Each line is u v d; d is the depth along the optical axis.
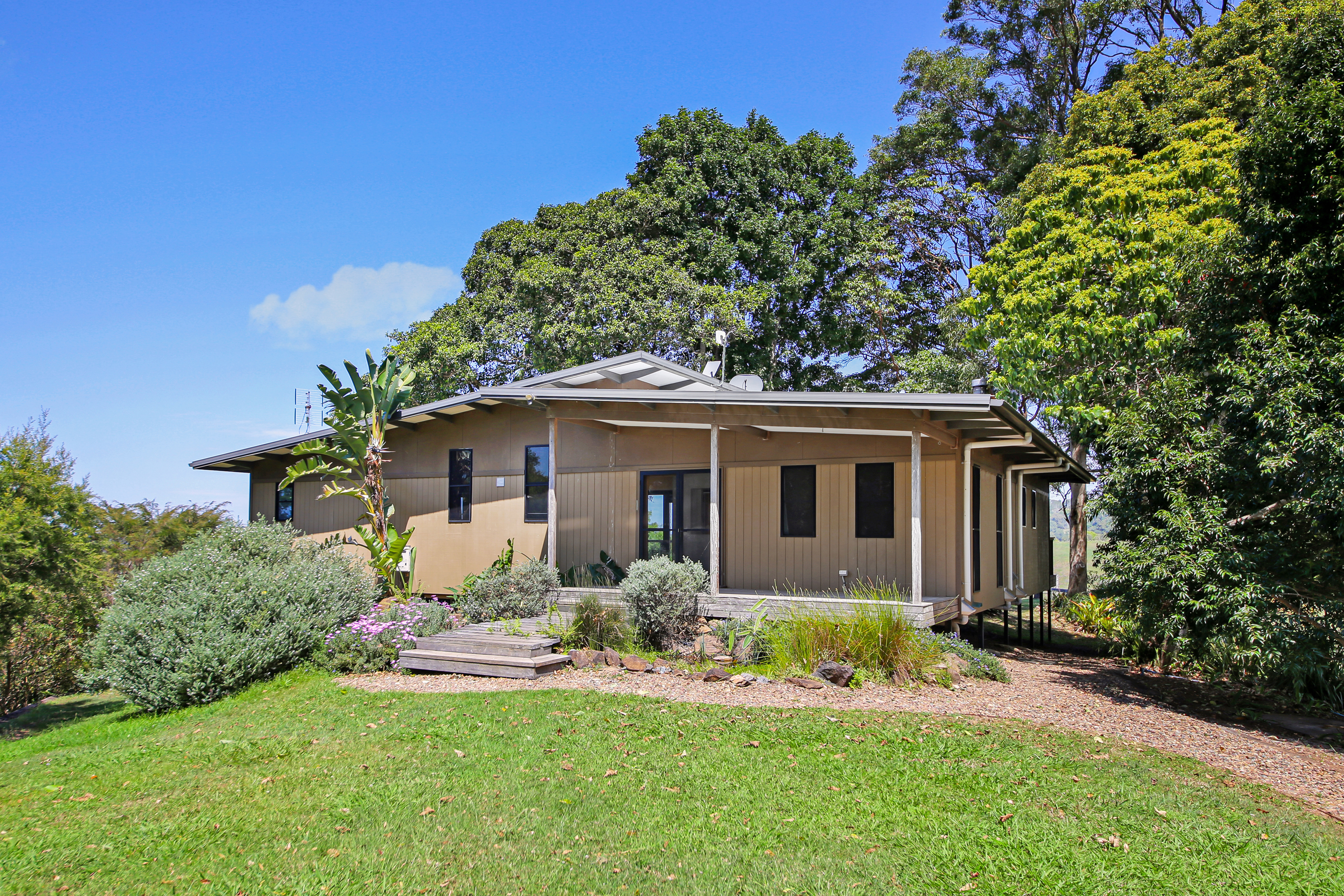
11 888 4.50
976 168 26.70
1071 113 20.75
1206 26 20.34
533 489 14.81
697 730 7.12
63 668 15.10
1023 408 20.50
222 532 11.79
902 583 11.75
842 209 27.19
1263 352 8.89
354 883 4.50
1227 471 9.17
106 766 6.77
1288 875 4.70
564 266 24.09
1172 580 9.09
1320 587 9.44
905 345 26.88
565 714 7.67
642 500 13.98
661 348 23.50
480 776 6.09
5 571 13.05
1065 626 19.98
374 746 6.92
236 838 5.11
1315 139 8.70
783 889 4.43
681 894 4.36
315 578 11.07
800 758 6.43
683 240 25.75
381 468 14.61
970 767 6.28
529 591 12.05
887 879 4.54
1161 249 14.55
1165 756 7.02
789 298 26.66
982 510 13.09
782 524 12.77
